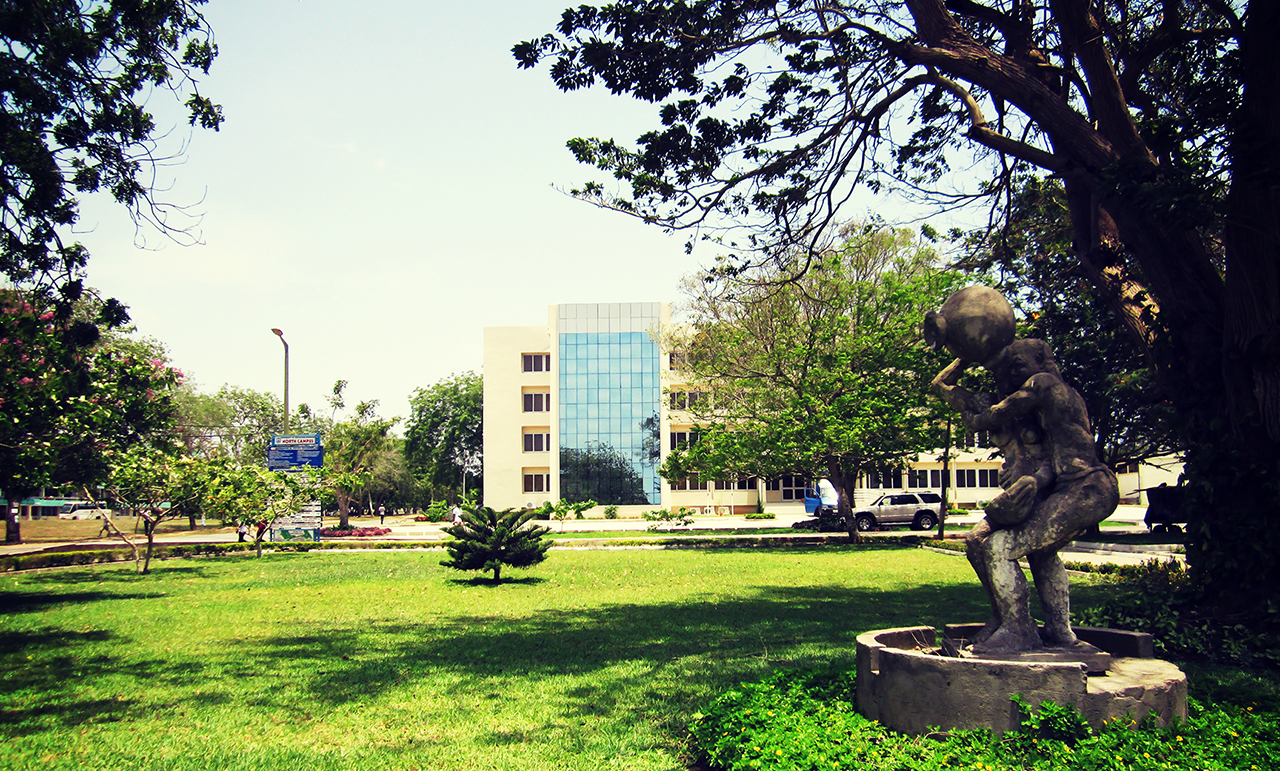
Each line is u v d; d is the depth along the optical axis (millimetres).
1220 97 7992
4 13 7969
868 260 26344
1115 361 14086
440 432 63844
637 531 35562
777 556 21750
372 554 25359
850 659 7613
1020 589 5062
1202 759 3982
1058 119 8445
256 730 5879
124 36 9258
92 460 17016
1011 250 13430
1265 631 7695
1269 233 7691
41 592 15234
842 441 23266
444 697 6738
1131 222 8727
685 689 6793
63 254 9141
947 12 9016
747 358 27297
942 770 3979
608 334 52438
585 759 5047
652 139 10398
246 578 17625
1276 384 7938
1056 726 4227
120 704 6652
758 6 9688
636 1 9547
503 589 14930
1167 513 25234
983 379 8328
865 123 10500
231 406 56188
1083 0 8703
